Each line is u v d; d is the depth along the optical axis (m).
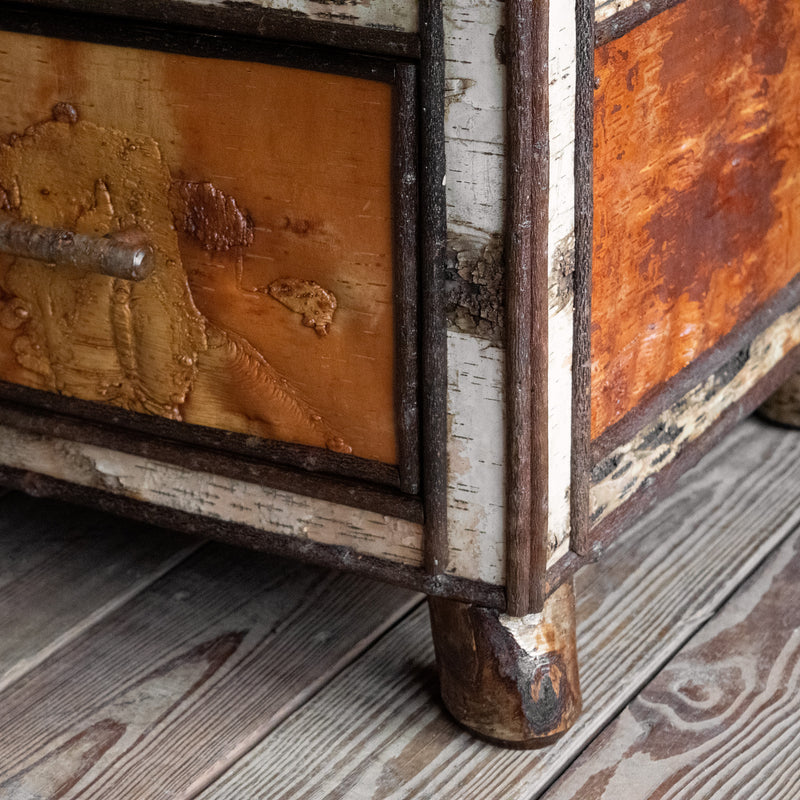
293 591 1.40
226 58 1.19
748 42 1.30
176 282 1.25
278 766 1.26
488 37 1.13
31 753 1.27
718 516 1.46
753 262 1.38
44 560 1.43
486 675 1.25
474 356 1.19
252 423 1.27
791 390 1.54
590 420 1.24
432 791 1.24
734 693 1.31
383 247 1.19
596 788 1.24
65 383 1.31
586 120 1.17
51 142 1.25
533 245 1.16
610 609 1.38
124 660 1.34
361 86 1.16
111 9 1.21
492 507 1.21
